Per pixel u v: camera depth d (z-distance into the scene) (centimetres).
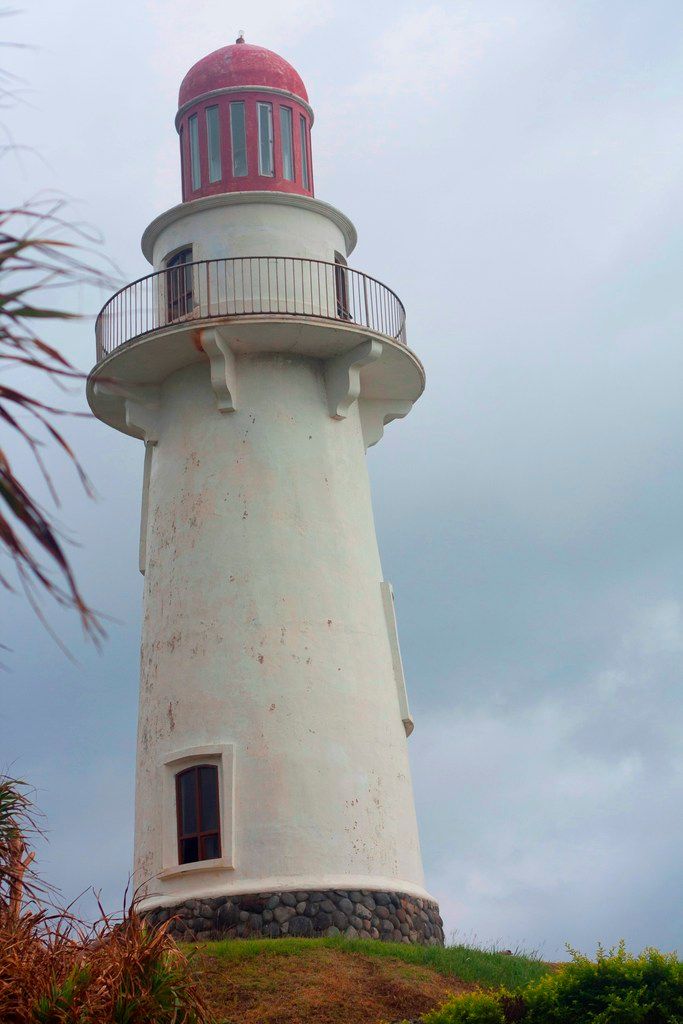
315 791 2434
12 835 1542
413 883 2509
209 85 2867
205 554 2595
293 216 2786
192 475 2662
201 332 2438
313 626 2548
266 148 2842
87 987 1403
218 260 2617
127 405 2762
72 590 635
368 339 2684
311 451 2680
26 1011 1370
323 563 2606
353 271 2734
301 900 2344
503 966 2242
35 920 1502
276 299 2697
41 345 665
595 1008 1642
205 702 2495
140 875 2467
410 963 2188
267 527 2595
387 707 2608
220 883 2375
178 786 2481
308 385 2722
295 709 2477
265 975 2098
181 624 2573
